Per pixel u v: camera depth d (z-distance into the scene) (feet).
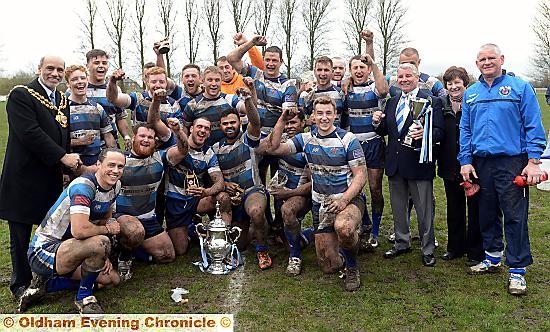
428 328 12.83
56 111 14.67
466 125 15.61
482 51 14.71
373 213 19.29
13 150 14.08
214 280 16.12
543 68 123.24
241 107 19.17
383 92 18.39
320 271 16.72
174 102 20.07
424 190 16.72
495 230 15.78
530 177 14.23
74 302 14.26
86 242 13.29
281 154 16.62
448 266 16.96
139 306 14.32
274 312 13.84
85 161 17.46
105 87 19.57
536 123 14.38
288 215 16.28
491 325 12.85
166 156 17.26
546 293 14.65
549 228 20.79
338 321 13.28
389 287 15.30
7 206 14.14
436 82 19.33
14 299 14.73
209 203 18.52
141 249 17.62
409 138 16.16
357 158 15.44
